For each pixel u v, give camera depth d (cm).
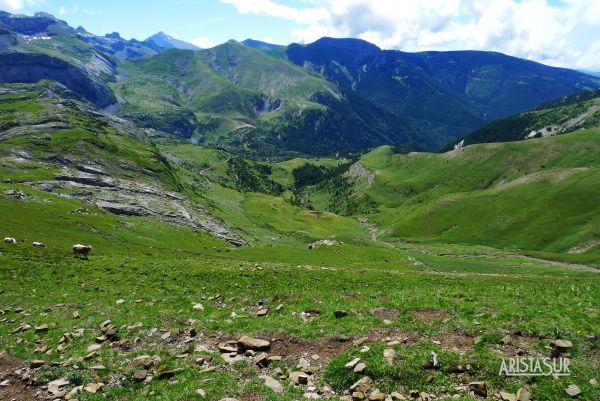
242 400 1778
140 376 2081
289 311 3053
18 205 10138
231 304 3441
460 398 1716
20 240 6794
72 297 3703
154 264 5450
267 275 4909
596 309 2611
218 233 15238
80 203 12556
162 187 19612
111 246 8219
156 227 12012
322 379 2006
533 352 2045
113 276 4700
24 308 3366
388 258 11262
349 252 11388
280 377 2039
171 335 2573
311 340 2408
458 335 2306
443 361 1992
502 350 2091
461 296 3241
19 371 2219
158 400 1814
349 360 2078
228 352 2320
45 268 4962
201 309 3128
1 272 4625
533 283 4731
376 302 3102
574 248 18975
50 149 18912
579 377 1827
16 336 2705
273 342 2420
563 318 2406
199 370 2114
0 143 18788
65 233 8438
